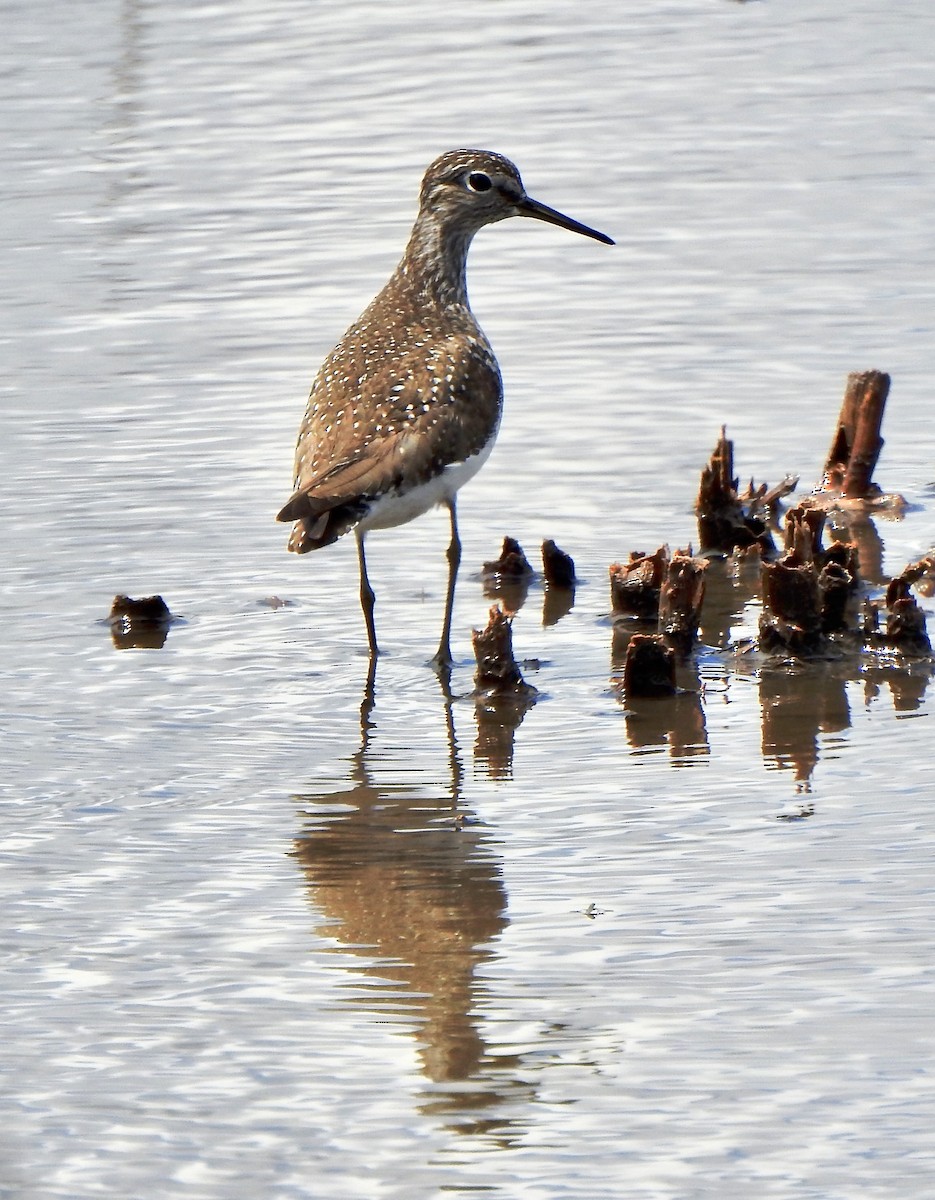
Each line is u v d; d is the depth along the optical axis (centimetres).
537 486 1755
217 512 1689
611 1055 876
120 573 1571
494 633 1346
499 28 3203
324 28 3200
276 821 1147
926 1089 839
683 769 1209
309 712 1325
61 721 1305
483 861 1082
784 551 1521
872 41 3062
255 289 2239
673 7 3297
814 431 1856
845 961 949
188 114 2820
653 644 1335
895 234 2334
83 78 2955
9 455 1816
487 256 2352
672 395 1939
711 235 2362
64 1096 856
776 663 1404
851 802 1142
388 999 934
